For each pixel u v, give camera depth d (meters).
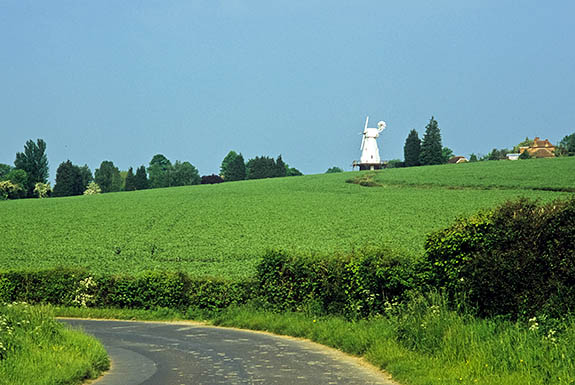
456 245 20.00
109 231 78.56
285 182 131.62
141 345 25.34
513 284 17.48
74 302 41.84
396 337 19.33
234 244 66.38
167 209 94.44
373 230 69.62
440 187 102.88
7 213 97.50
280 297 32.19
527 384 12.55
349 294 26.83
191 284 38.97
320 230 71.94
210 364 19.16
